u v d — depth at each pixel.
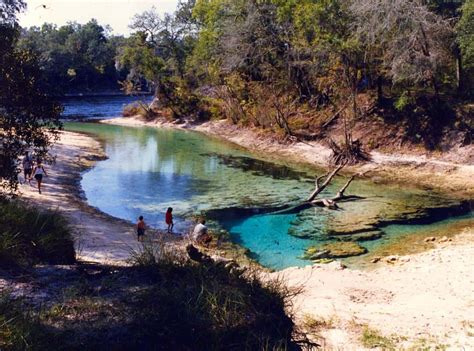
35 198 22.80
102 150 40.44
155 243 17.50
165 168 33.03
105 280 7.50
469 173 28.19
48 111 15.32
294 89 45.69
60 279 7.82
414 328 10.70
